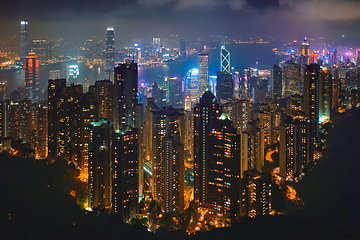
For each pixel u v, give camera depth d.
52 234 197.12
